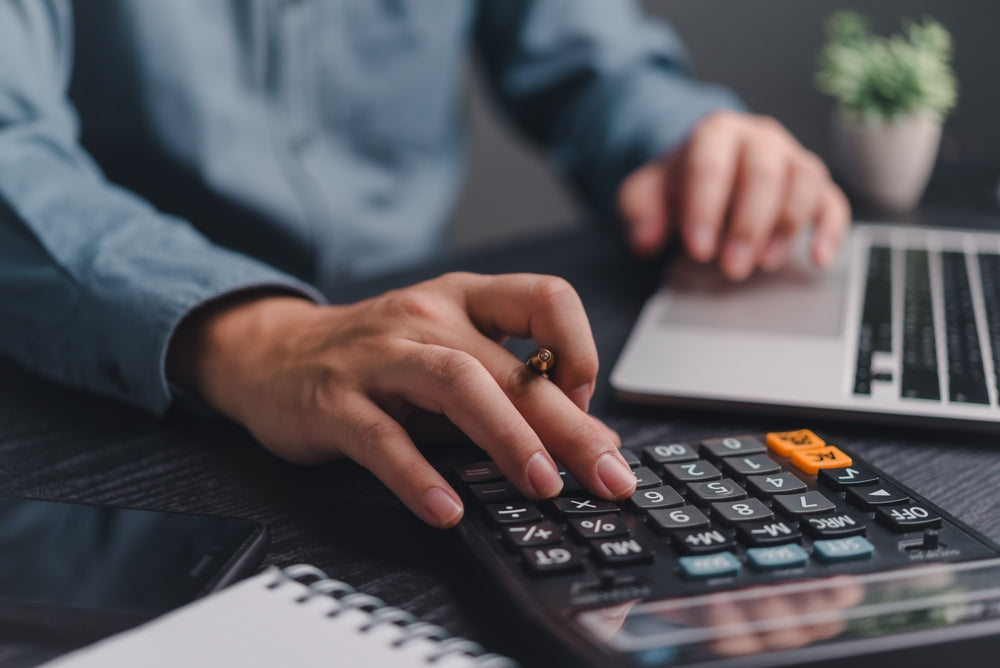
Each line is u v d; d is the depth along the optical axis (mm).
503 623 278
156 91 750
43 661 250
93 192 533
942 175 909
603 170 877
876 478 347
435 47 935
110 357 452
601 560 288
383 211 930
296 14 815
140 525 323
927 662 249
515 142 1491
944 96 820
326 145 875
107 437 430
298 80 832
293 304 451
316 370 382
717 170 664
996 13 1112
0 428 437
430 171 980
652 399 454
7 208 499
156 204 792
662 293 606
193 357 438
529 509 321
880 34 1228
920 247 696
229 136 785
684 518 312
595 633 249
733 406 442
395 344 372
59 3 694
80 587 276
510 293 390
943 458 406
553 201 1532
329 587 275
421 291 410
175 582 280
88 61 739
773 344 505
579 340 374
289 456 395
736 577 281
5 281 481
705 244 645
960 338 508
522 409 350
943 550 300
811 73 1306
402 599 293
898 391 442
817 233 659
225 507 360
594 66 950
